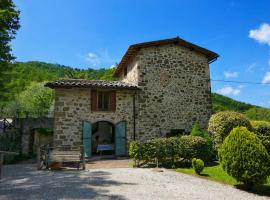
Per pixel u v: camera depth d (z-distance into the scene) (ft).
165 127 55.52
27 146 59.36
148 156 41.91
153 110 55.36
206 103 59.26
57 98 50.98
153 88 55.93
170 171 38.55
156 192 25.88
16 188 26.35
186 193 26.16
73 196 23.27
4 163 51.03
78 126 51.24
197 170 36.27
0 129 66.39
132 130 53.88
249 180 28.73
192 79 59.11
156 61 56.95
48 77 169.78
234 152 29.50
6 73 57.31
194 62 59.98
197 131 49.24
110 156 52.65
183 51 59.47
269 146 39.65
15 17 53.83
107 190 25.79
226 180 33.22
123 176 33.37
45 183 28.66
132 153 42.19
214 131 42.88
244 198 25.79
